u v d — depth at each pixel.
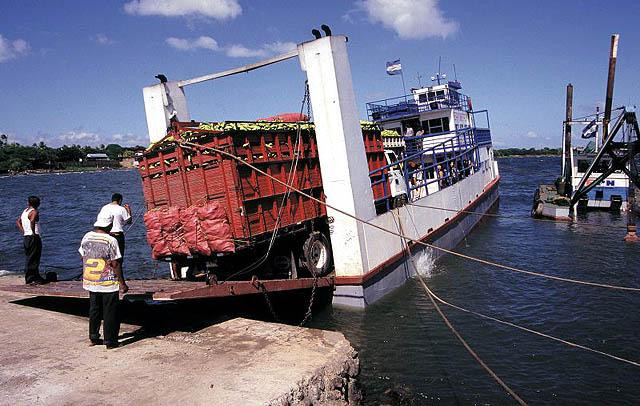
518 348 9.09
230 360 6.12
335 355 6.28
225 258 10.80
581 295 12.13
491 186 28.36
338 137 11.11
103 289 6.71
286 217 10.85
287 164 11.19
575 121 26.88
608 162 26.33
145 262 19.06
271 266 11.53
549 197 26.88
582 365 8.33
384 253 12.56
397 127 25.48
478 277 14.26
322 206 12.24
